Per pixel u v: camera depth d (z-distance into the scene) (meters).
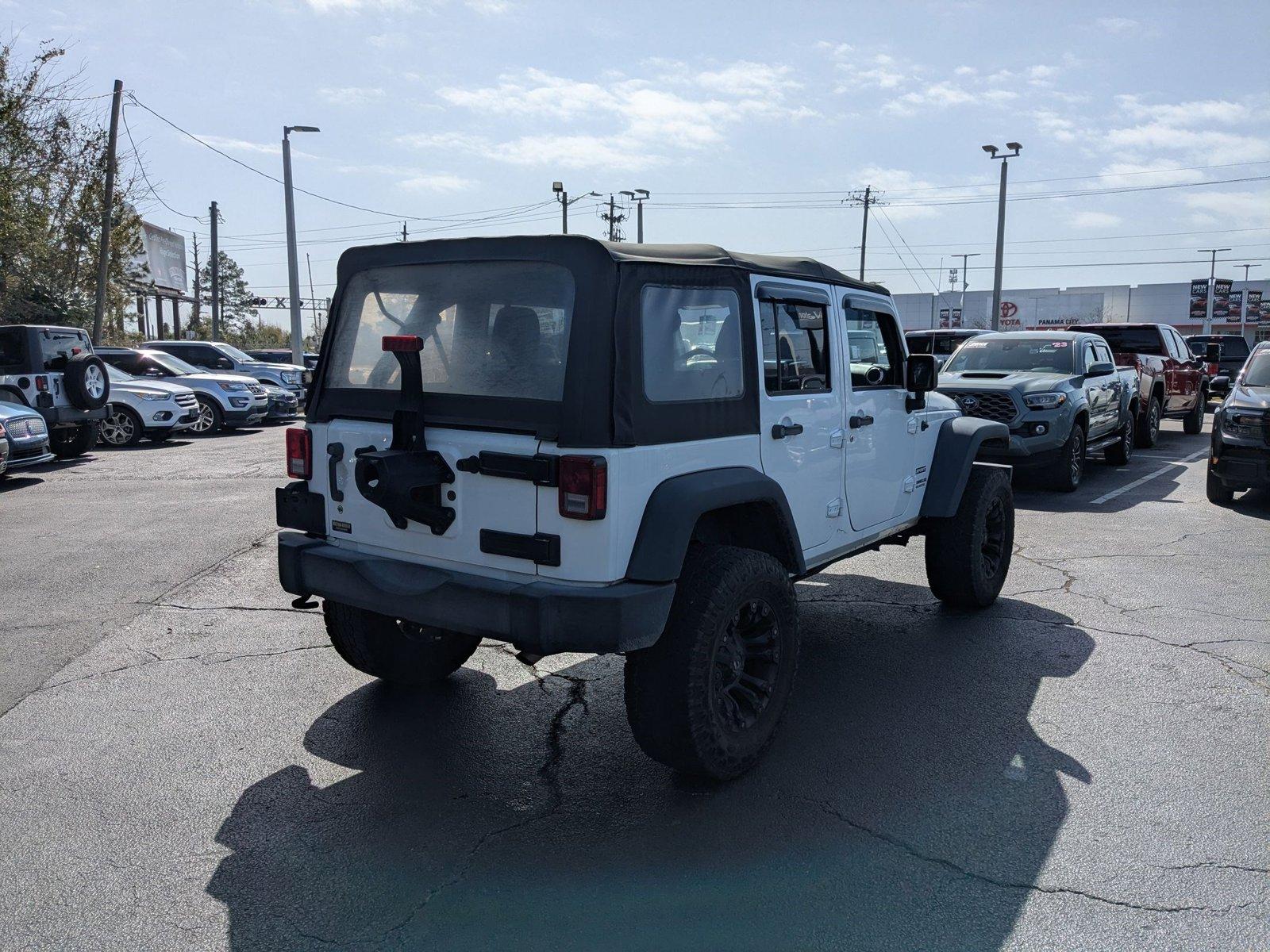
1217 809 3.73
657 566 3.51
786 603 4.10
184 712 4.73
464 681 5.19
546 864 3.36
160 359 19.61
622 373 3.48
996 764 4.13
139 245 28.50
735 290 4.09
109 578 7.28
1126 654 5.54
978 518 6.13
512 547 3.61
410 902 3.13
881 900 3.14
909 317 83.25
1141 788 3.91
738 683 4.05
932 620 6.25
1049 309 82.81
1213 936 2.94
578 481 3.43
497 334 3.72
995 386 10.93
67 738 4.41
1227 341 29.39
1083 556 8.01
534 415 3.57
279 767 4.12
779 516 4.20
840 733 4.46
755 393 4.17
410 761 4.20
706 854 3.42
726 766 3.87
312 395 4.38
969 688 5.03
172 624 6.15
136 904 3.12
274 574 7.41
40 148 25.06
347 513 4.20
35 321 25.36
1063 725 4.54
